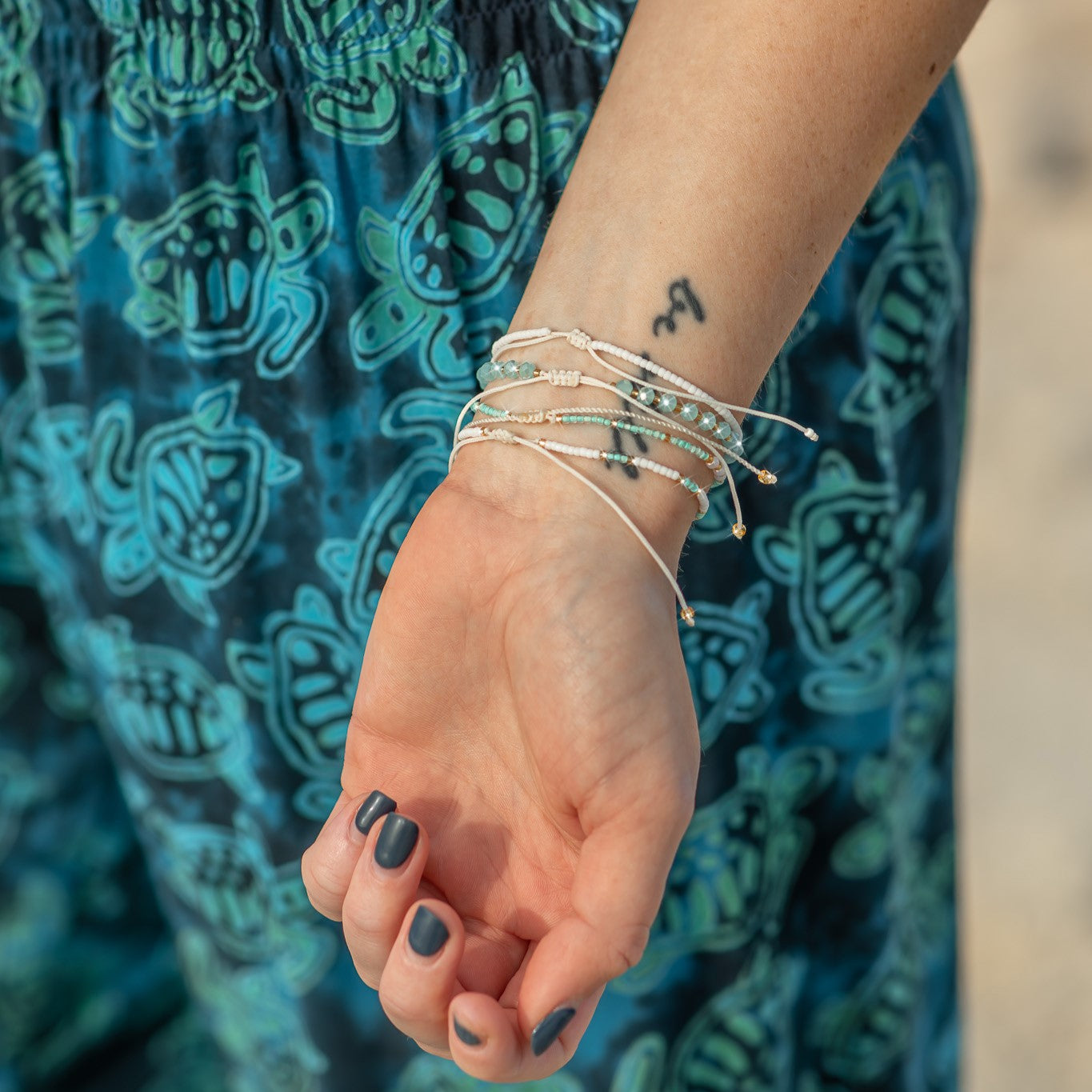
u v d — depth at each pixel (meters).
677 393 0.55
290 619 0.64
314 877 0.57
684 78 0.55
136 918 0.83
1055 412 1.48
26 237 0.64
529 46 0.59
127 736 0.68
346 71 0.59
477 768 0.57
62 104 0.62
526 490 0.56
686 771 0.54
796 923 0.69
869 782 0.67
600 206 0.56
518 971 0.56
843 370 0.62
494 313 0.61
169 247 0.61
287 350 0.61
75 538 0.67
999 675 1.26
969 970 1.05
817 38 0.54
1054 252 1.64
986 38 1.88
